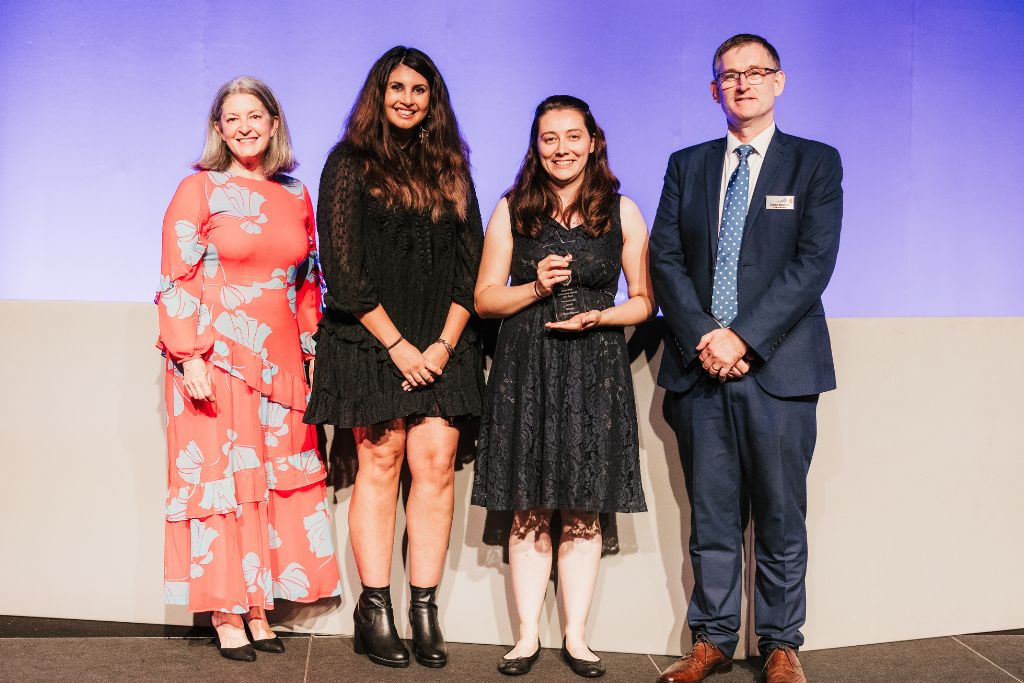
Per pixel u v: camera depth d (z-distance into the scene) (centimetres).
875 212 482
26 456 253
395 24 456
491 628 251
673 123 466
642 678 231
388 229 222
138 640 246
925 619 258
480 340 237
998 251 489
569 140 222
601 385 221
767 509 225
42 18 450
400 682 222
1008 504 259
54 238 460
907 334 252
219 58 454
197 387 221
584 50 462
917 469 254
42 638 246
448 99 232
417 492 232
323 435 250
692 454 228
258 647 240
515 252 229
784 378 217
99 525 254
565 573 234
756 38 221
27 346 251
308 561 241
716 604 229
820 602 252
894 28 472
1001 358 256
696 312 219
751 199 221
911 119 478
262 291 229
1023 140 485
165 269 222
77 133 456
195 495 227
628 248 234
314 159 458
